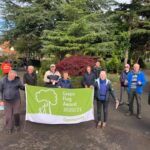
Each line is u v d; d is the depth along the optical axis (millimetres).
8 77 8516
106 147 7344
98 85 9062
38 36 32812
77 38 24547
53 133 8430
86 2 29719
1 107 11117
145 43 29703
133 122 9820
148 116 10695
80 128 9000
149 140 7961
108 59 27656
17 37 34594
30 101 9016
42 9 31109
